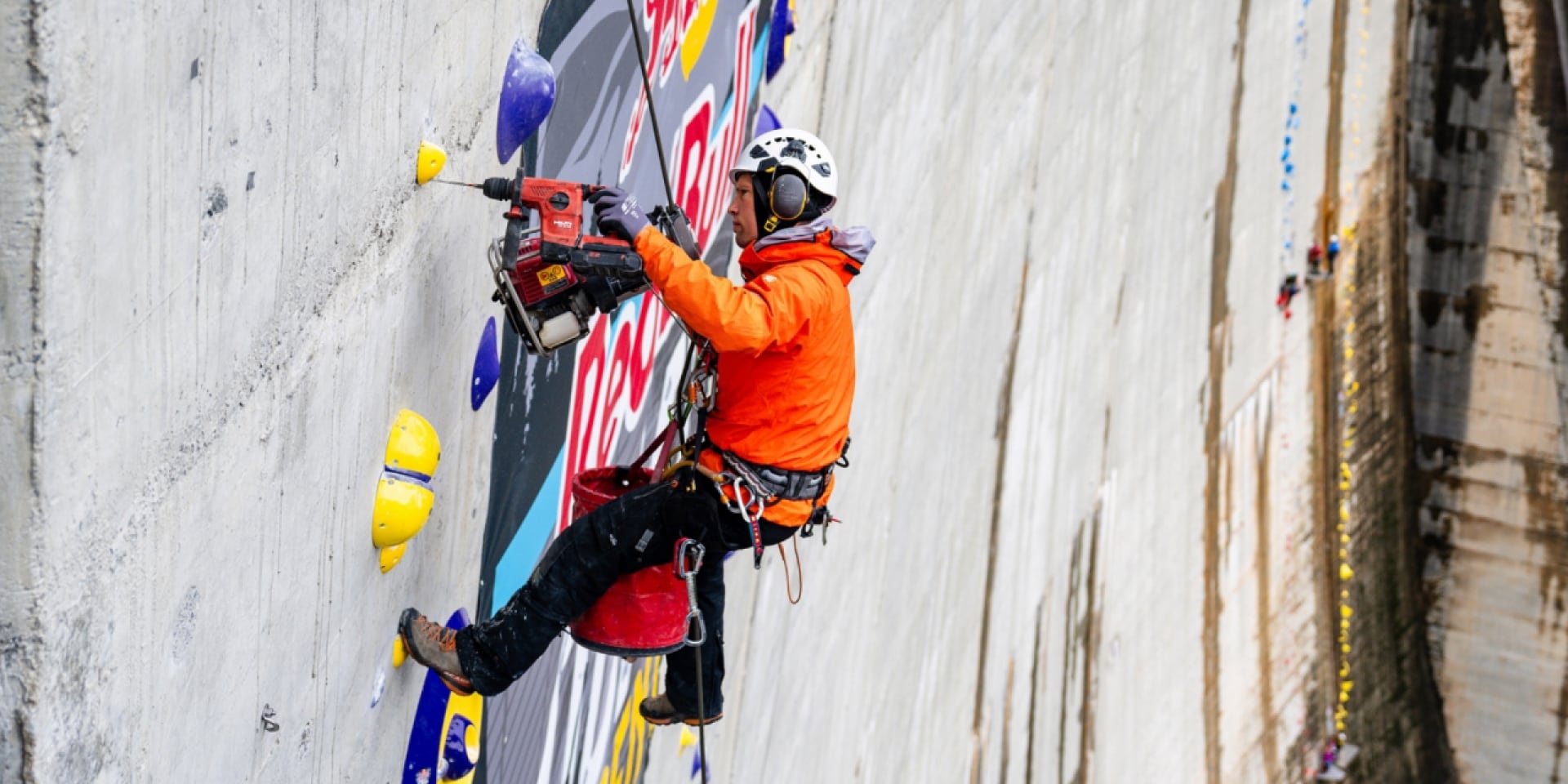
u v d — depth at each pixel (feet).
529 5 28.07
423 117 23.11
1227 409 142.31
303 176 18.67
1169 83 113.19
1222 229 133.59
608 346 38.45
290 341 19.12
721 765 57.93
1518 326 161.07
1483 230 161.17
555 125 31.22
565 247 21.34
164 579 16.42
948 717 91.20
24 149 12.69
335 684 23.43
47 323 13.14
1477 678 166.50
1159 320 121.90
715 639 26.68
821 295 22.29
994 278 85.40
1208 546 141.18
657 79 38.83
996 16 78.02
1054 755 112.27
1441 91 159.43
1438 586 167.43
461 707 29.73
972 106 76.95
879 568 74.13
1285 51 138.41
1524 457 162.91
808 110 55.72
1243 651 150.92
